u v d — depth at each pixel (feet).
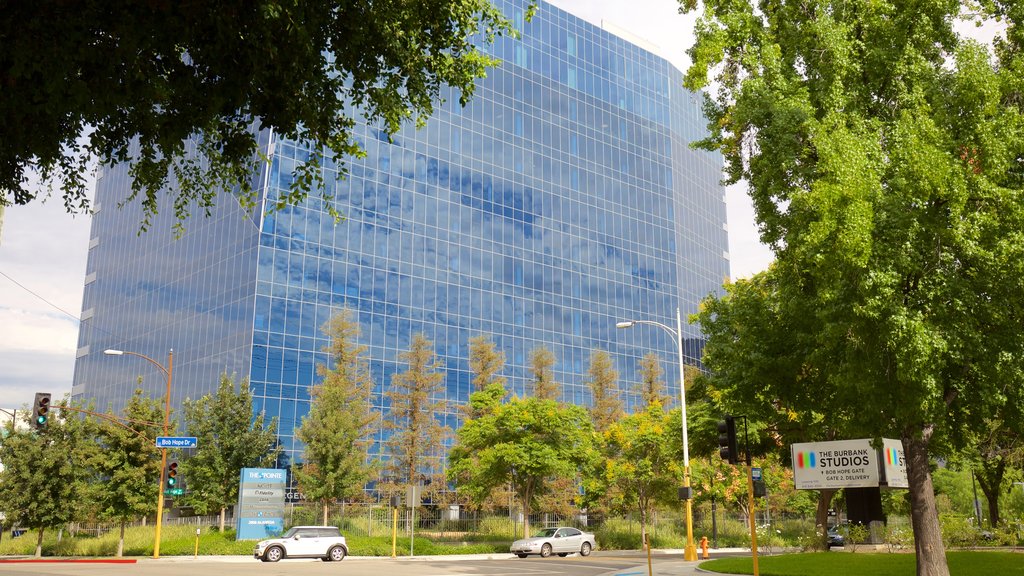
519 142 292.81
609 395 237.66
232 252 225.15
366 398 193.36
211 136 34.47
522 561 111.24
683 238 351.67
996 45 60.90
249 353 207.21
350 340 206.08
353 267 233.55
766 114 58.65
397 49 32.81
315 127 32.30
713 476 157.89
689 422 133.39
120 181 295.07
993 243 50.44
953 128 52.90
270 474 131.03
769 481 176.45
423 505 205.67
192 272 240.12
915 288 52.85
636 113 343.05
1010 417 59.16
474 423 148.56
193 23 26.91
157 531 112.37
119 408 260.62
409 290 245.45
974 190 50.62
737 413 74.18
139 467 126.41
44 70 24.36
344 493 144.25
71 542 138.10
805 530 184.34
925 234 51.19
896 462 95.71
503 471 144.05
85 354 288.30
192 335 233.14
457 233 263.90
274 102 31.71
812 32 59.52
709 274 369.50
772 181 59.06
